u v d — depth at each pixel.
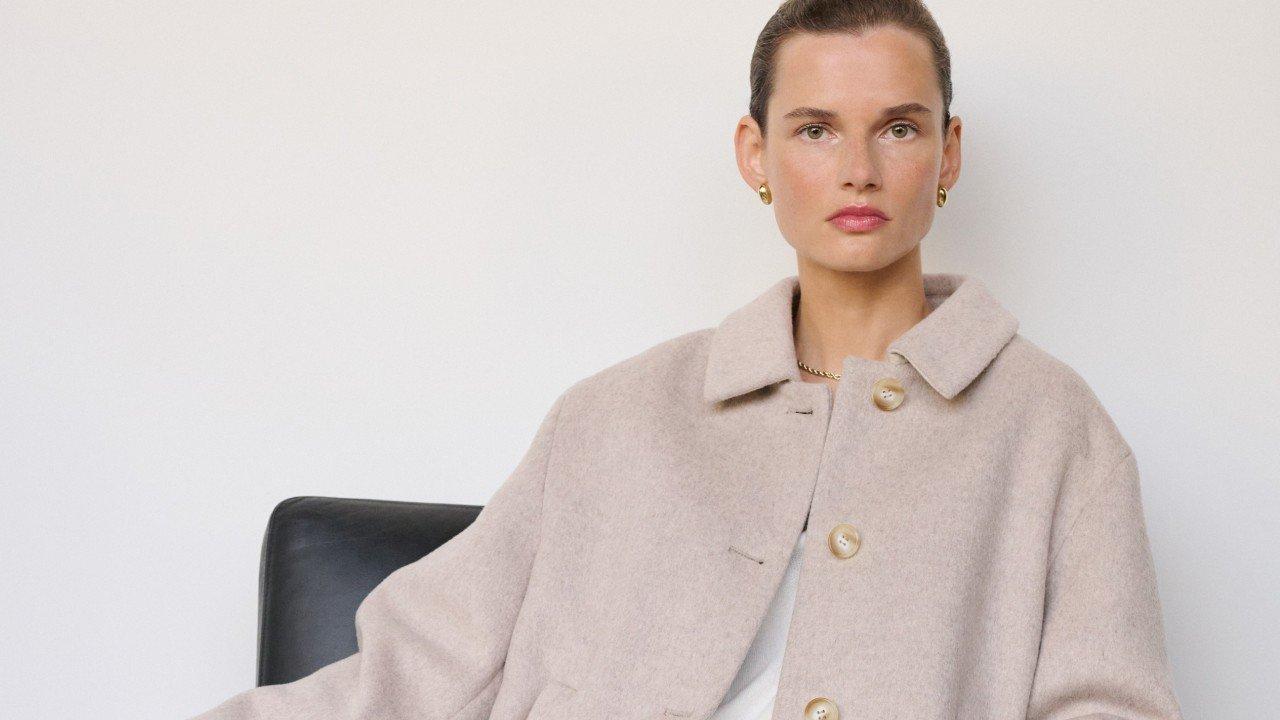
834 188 1.16
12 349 1.74
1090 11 1.65
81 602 1.72
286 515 1.43
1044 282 1.64
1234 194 1.61
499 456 1.71
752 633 1.13
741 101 1.70
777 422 1.22
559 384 1.71
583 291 1.72
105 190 1.75
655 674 1.15
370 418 1.72
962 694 1.08
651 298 1.71
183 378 1.73
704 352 1.32
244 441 1.72
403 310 1.73
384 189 1.74
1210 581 1.59
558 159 1.73
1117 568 1.10
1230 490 1.59
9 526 1.73
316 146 1.75
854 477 1.16
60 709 1.72
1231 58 1.62
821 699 1.08
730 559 1.16
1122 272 1.62
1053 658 1.09
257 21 1.77
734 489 1.19
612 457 1.25
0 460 1.74
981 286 1.26
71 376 1.74
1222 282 1.60
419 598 1.27
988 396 1.18
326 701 1.22
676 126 1.71
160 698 1.71
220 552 1.71
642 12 1.73
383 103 1.75
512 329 1.72
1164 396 1.61
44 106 1.77
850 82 1.16
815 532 1.14
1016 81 1.66
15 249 1.74
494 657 1.22
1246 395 1.59
